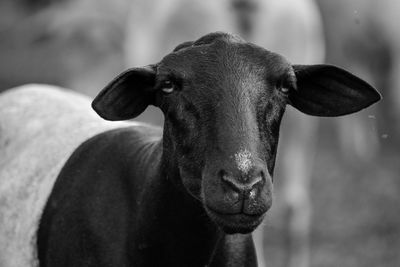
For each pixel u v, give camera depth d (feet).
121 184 33.68
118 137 35.27
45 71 99.04
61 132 38.47
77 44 82.94
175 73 30.09
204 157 29.35
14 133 40.01
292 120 56.65
